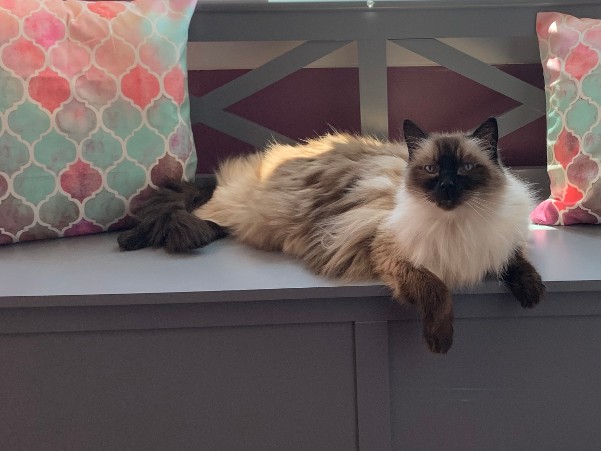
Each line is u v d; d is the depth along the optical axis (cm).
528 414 131
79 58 155
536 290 120
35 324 125
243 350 127
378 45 175
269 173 155
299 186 145
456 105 185
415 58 182
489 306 125
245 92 179
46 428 130
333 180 142
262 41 177
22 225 152
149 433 131
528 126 183
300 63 177
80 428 131
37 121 150
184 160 167
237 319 125
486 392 130
